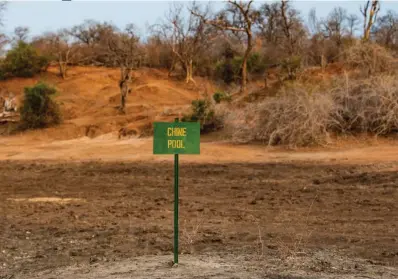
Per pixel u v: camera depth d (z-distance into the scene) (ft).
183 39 201.36
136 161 80.18
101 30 225.15
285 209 44.50
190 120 101.60
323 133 82.64
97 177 68.23
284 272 24.29
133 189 58.54
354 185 55.47
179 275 23.63
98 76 184.03
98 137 110.01
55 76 187.11
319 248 30.50
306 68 131.64
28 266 28.32
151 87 162.50
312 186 56.03
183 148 24.61
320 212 42.86
